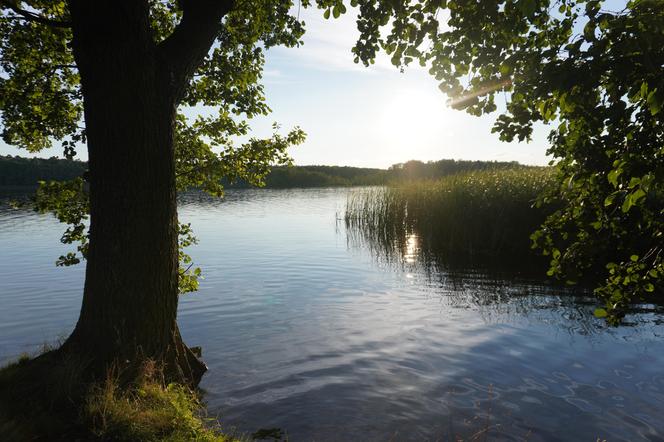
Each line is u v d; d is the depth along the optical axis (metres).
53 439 3.84
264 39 8.03
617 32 2.43
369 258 15.94
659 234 3.32
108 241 5.00
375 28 4.86
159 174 5.22
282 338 7.89
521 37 3.81
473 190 18.16
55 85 7.23
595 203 3.43
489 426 4.86
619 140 2.95
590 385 5.80
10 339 7.99
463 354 6.97
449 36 4.29
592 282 11.18
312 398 5.55
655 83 2.28
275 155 8.09
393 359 6.83
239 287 11.84
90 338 4.98
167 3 7.77
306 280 12.67
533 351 7.00
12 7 4.84
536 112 3.51
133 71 4.93
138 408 4.34
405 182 25.75
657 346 7.01
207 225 26.80
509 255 15.40
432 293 11.02
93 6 4.72
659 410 5.13
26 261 15.41
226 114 8.30
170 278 5.43
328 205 42.53
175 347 5.60
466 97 4.04
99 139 4.96
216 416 5.09
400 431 4.76
